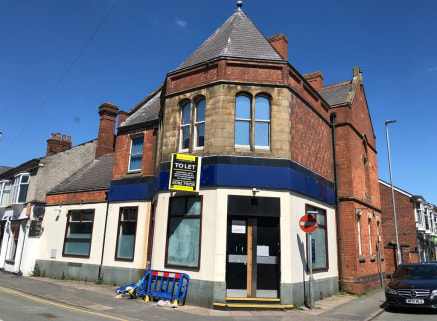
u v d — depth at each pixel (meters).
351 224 15.37
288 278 10.75
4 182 24.39
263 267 10.94
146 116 16.91
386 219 30.88
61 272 17.30
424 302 10.46
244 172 11.27
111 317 8.69
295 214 11.72
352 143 16.72
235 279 10.73
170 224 11.95
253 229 11.15
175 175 11.19
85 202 17.62
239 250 10.95
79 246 17.23
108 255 15.59
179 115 13.03
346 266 15.03
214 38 14.24
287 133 11.95
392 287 11.20
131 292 11.54
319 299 12.77
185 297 10.76
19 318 7.93
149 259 13.80
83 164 22.72
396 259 20.50
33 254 18.77
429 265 12.30
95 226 16.67
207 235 10.87
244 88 12.14
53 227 18.69
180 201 11.92
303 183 12.47
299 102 13.21
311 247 12.28
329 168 15.72
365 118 20.06
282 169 11.53
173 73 13.44
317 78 21.83
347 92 18.45
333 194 15.58
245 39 13.41
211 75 12.43
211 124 11.86
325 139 15.67
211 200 11.10
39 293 12.23
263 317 9.33
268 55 12.94
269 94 12.22
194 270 10.82
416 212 34.03
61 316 8.41
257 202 11.12
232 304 10.18
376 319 9.84
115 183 16.36
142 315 9.08
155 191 13.65
